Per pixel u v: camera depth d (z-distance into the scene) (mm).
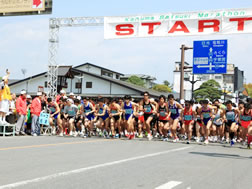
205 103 17641
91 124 20312
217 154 12711
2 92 17969
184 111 18188
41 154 10586
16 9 28734
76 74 56625
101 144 14977
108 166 8445
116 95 54219
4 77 17984
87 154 10898
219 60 30047
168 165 9008
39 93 20250
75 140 16938
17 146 12859
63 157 9977
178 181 6789
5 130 18906
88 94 55844
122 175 7258
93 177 6918
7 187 5797
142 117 21203
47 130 22859
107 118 19938
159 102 19109
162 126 19406
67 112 20359
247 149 16016
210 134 21812
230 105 18406
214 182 6875
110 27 27188
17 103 19219
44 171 7469
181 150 13656
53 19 29359
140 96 52188
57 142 15289
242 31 24297
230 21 24609
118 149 12922
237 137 20938
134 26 26625
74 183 6270
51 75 30188
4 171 7383
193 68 30734
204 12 25141
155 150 13133
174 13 25766
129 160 9688
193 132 22047
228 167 9188
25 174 7062
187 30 25516
